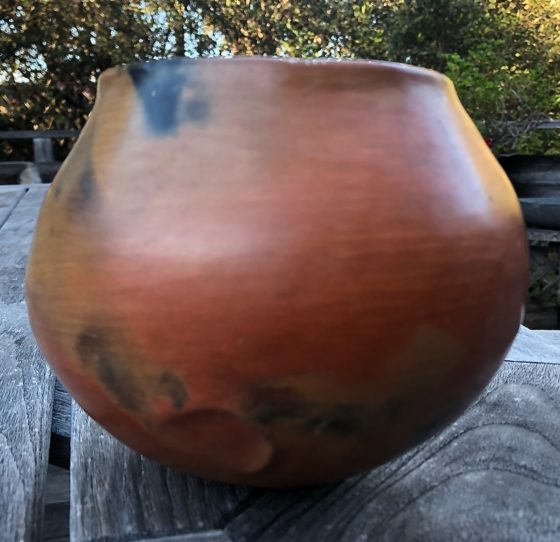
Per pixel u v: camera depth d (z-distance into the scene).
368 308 0.41
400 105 0.45
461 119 0.50
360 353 0.41
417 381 0.44
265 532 0.49
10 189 2.31
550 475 0.56
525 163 3.05
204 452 0.47
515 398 0.70
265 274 0.40
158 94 0.45
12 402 0.70
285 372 0.41
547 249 2.66
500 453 0.60
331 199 0.41
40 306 0.48
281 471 0.48
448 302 0.43
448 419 0.49
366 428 0.45
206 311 0.41
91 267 0.44
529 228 2.60
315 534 0.49
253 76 0.43
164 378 0.43
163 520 0.50
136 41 4.60
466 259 0.43
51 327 0.47
